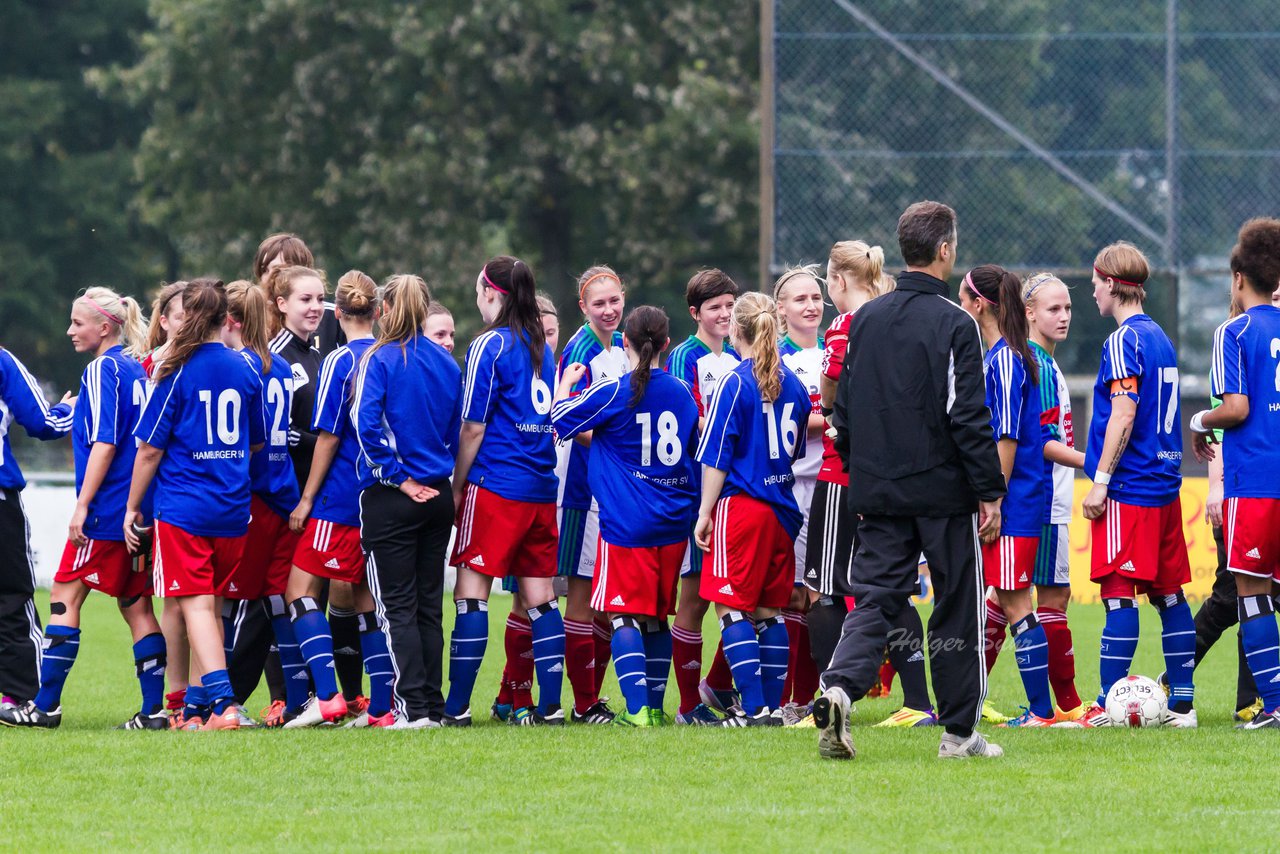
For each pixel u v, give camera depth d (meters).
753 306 23.11
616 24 96.62
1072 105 50.53
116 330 24.73
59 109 127.12
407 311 22.91
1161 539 22.94
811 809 16.58
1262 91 50.34
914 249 19.22
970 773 18.42
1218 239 50.38
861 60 50.44
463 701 23.72
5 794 17.73
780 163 50.47
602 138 96.69
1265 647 22.03
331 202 96.94
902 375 18.89
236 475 23.25
